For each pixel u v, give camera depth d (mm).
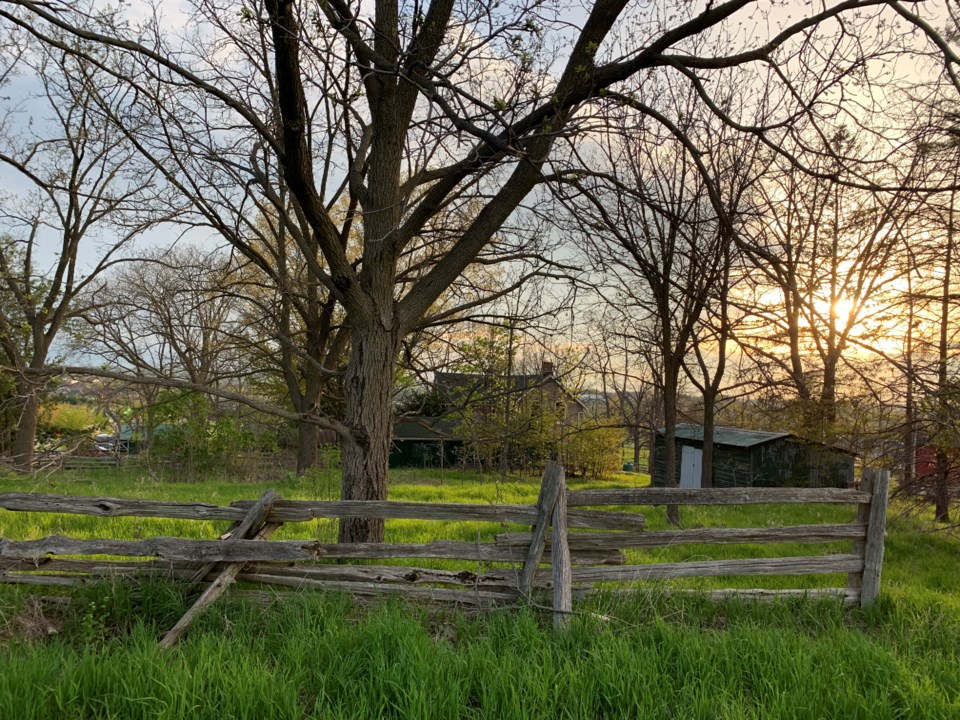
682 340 13375
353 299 6938
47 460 9680
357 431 6996
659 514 14359
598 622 4648
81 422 22453
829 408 13102
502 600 5105
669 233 11805
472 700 3746
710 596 5570
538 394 17266
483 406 13234
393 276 7312
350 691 3627
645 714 3473
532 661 3949
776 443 24750
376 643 4039
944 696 3775
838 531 5688
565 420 24188
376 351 7129
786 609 5406
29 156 20750
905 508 13258
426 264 9039
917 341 13320
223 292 10953
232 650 4059
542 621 4910
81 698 3484
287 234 13828
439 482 22578
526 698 3494
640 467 47750
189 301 10688
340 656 3986
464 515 5203
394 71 5617
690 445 28484
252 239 12781
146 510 5324
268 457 27375
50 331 22672
